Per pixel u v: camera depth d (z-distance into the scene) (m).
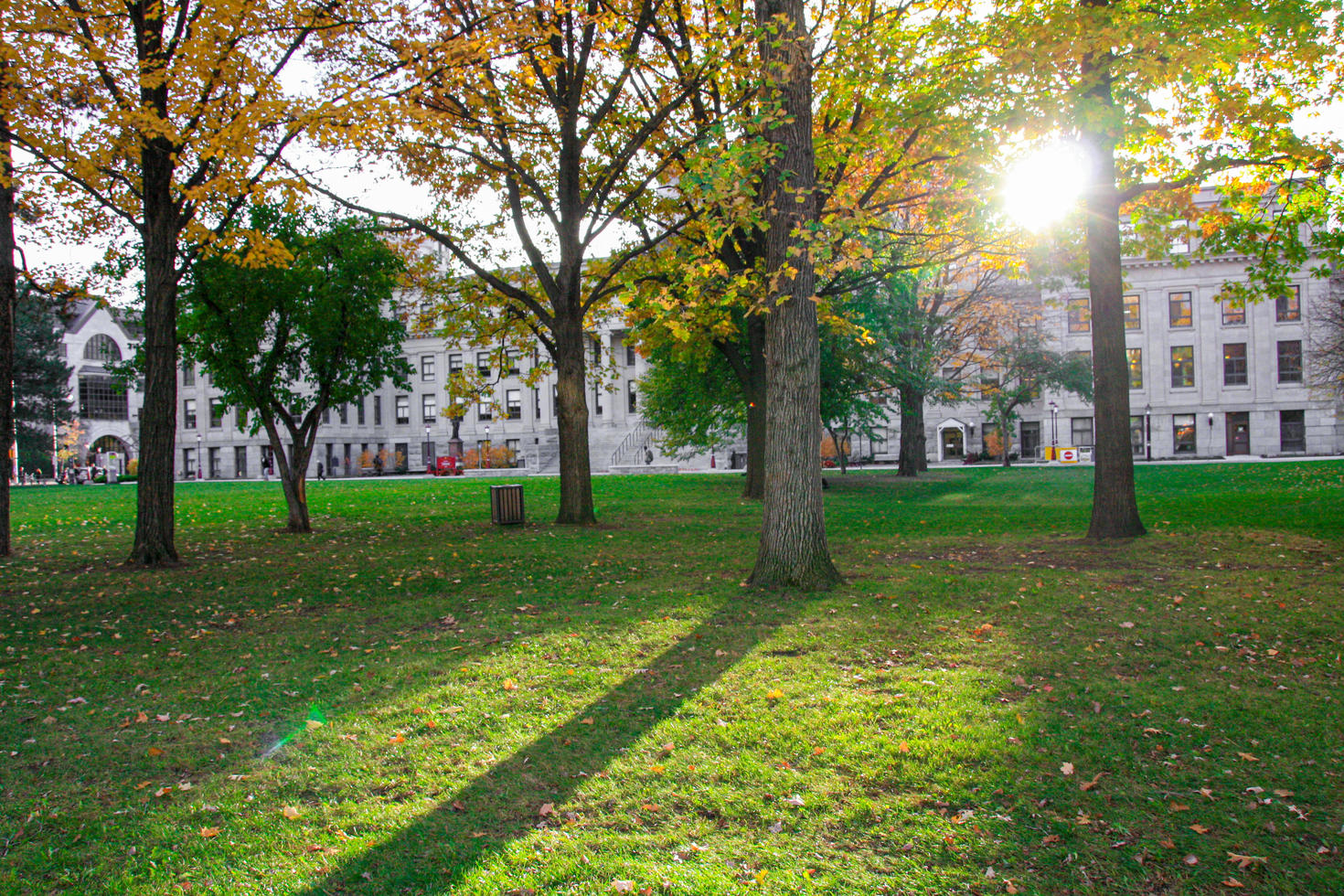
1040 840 3.76
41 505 25.50
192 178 12.09
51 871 3.60
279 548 14.38
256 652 7.29
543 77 14.82
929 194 14.52
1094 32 10.20
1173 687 5.77
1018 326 39.38
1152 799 4.11
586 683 6.11
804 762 4.61
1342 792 4.16
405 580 10.84
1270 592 8.48
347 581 10.77
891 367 28.19
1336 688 5.69
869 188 14.22
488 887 3.42
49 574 11.72
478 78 12.65
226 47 10.12
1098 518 12.80
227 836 3.91
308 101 10.65
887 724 5.09
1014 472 36.94
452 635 7.71
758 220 8.69
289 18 10.74
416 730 5.25
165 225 12.34
